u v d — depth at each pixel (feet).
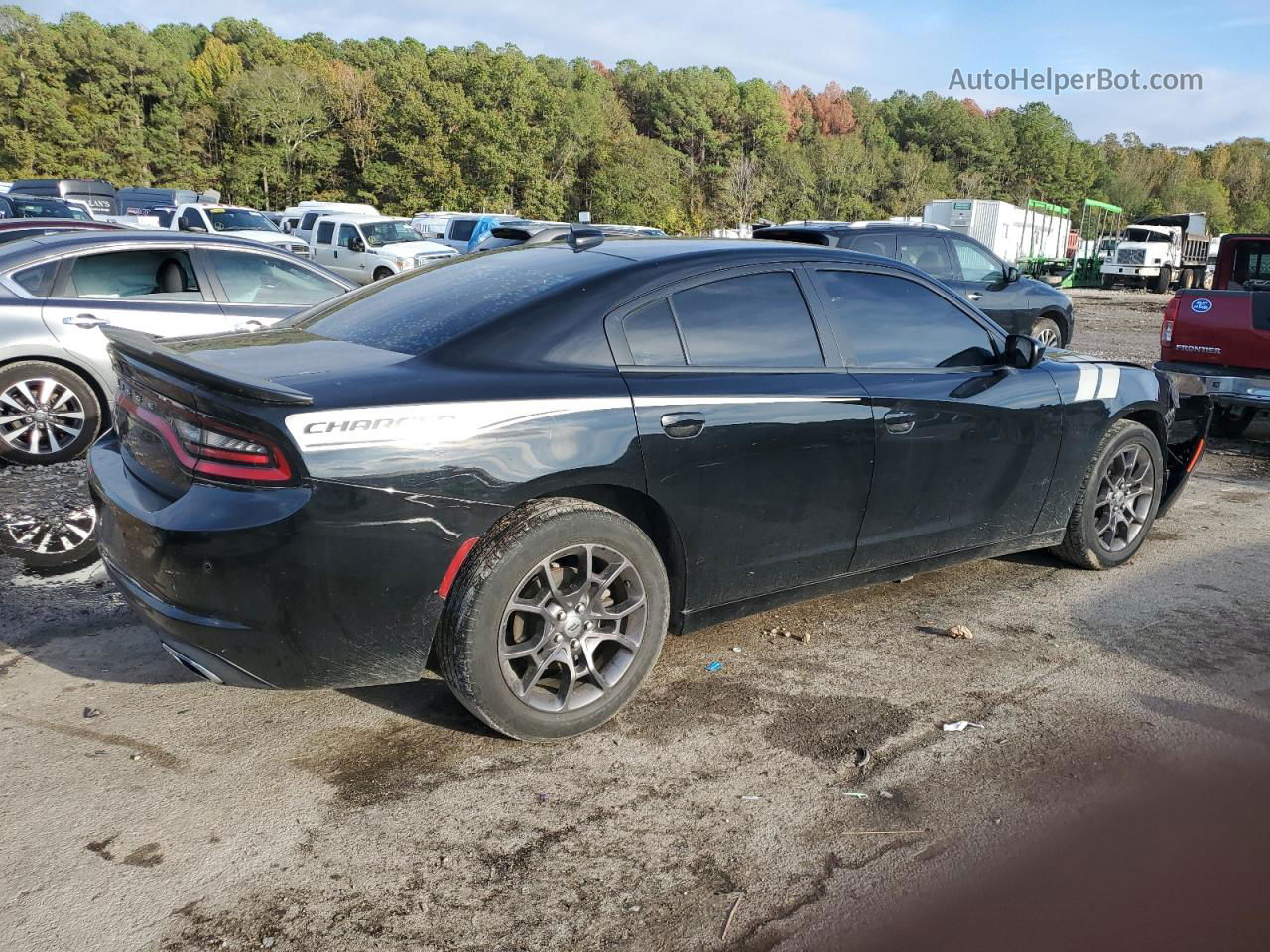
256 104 272.31
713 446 10.28
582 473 9.45
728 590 11.05
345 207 115.34
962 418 12.53
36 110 249.55
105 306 21.26
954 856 8.13
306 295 23.98
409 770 9.41
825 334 11.67
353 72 310.04
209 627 8.55
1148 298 101.40
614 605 10.17
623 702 10.25
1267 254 28.25
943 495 12.64
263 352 9.95
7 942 7.01
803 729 10.25
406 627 9.00
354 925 7.27
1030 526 14.06
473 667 9.16
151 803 8.78
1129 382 14.94
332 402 8.51
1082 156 459.32
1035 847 8.24
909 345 12.50
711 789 9.12
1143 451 15.30
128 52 262.88
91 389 21.11
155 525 8.54
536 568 9.32
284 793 8.98
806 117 481.05
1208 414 16.81
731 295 11.05
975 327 13.37
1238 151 534.78
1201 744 9.99
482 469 8.95
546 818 8.66
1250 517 18.84
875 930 7.23
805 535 11.39
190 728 10.14
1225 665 11.92
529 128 276.21
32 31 258.78
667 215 293.64
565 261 11.18
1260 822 8.61
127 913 7.36
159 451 9.19
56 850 8.08
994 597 14.19
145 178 264.72
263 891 7.64
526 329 9.77
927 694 11.07
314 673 8.85
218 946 7.04
